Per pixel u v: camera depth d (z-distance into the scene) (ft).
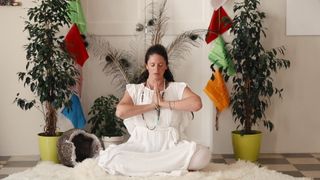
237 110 13.25
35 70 12.42
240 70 13.10
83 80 14.17
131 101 10.32
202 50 14.15
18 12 13.61
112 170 9.84
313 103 14.33
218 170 10.39
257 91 12.98
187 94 10.28
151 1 14.01
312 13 13.99
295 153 14.37
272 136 14.38
